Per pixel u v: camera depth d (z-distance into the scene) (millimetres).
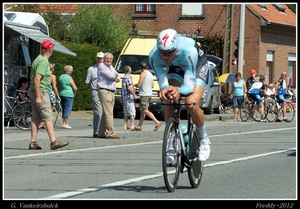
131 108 33188
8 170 17922
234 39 67062
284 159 21062
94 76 27938
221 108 51938
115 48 55969
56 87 34844
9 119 34125
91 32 55406
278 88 44938
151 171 17922
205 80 14727
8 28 34969
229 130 33750
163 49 14023
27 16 37812
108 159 20500
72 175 17125
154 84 42438
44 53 21938
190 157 15055
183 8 67875
